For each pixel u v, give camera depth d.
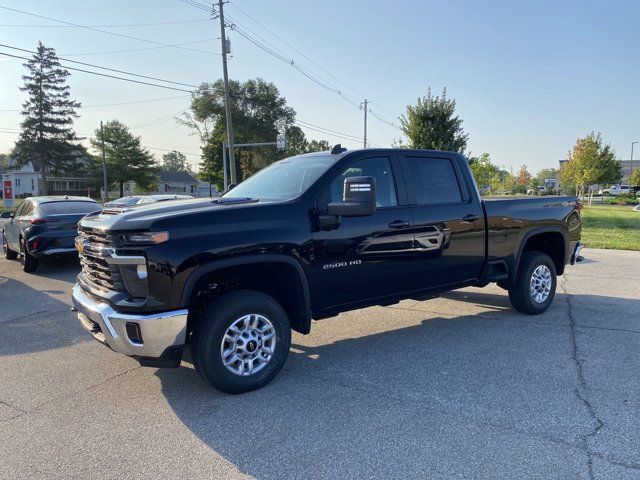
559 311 6.60
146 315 3.61
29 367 4.72
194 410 3.77
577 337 5.43
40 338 5.62
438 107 18.80
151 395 4.05
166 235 3.62
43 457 3.14
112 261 3.70
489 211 5.69
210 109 65.12
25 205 10.70
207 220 3.81
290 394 4.02
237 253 3.86
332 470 2.94
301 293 4.25
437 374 4.41
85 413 3.75
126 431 3.46
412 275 5.03
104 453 3.18
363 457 3.07
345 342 5.40
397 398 3.91
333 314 4.60
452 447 3.17
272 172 5.28
